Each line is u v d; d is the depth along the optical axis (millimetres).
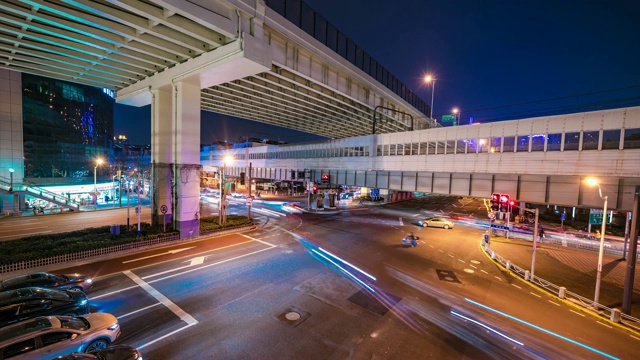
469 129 22766
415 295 14164
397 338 10383
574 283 17219
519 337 10812
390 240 25953
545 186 20219
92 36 16875
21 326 8062
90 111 56438
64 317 8906
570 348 10242
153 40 17891
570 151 17859
